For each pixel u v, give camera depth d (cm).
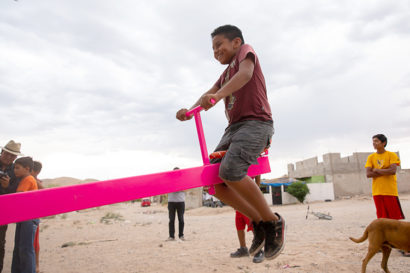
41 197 142
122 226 1318
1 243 391
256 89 221
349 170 3519
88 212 2980
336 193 3416
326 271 378
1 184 370
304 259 443
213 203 2969
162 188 172
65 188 147
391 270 375
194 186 186
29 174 377
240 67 205
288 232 777
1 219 133
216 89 258
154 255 554
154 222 1526
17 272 370
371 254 362
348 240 596
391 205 458
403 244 345
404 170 3703
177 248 622
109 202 155
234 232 890
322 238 639
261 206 204
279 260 445
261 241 227
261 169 228
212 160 219
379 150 483
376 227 363
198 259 493
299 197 3020
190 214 2438
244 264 439
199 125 204
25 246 364
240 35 243
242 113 218
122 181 161
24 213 138
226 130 238
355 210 1603
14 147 407
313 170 3853
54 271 456
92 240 834
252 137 202
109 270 452
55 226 1364
